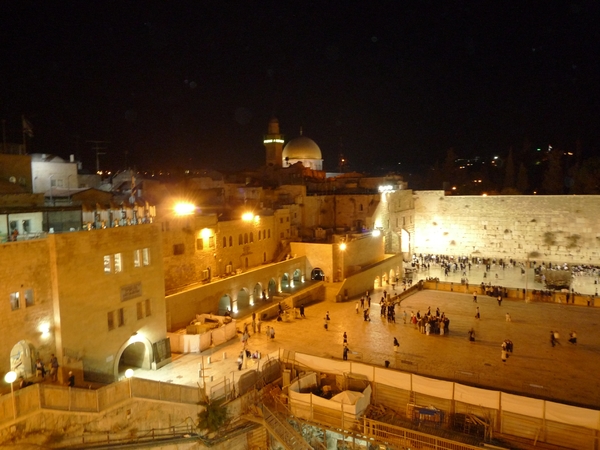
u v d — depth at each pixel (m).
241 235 53.94
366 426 29.58
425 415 29.86
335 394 33.00
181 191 63.72
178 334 36.81
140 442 25.62
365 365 32.84
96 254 29.98
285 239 63.56
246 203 62.56
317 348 38.53
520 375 33.47
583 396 30.19
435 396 30.62
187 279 45.41
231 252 52.03
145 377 32.22
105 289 30.61
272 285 53.78
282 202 68.31
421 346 39.22
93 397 23.73
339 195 75.56
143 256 33.91
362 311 50.06
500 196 79.00
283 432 29.47
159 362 34.22
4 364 24.80
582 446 26.77
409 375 31.45
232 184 71.44
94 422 23.89
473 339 40.69
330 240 64.88
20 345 27.27
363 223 73.69
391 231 76.50
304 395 31.28
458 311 50.31
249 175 81.19
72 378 26.81
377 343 39.91
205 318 41.38
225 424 29.50
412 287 59.62
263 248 58.50
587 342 40.44
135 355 34.75
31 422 21.42
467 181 114.31
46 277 27.22
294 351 35.84
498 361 36.03
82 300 28.97
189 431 28.34
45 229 33.16
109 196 43.69
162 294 35.38
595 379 32.78
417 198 85.44
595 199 72.06
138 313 33.28
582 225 73.19
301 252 60.47
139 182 59.81
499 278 68.19
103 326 30.39
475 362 35.81
